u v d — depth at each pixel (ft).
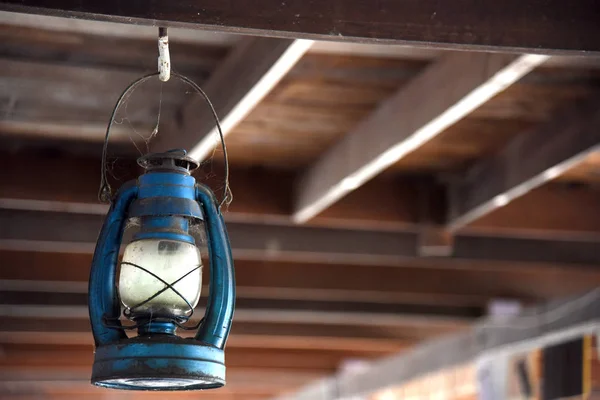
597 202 19.45
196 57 13.35
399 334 30.60
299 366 34.71
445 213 18.80
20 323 27.53
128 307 7.65
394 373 27.91
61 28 12.70
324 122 15.56
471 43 8.93
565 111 14.93
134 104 14.61
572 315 18.95
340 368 34.81
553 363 20.62
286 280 23.61
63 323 27.78
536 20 9.07
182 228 7.90
